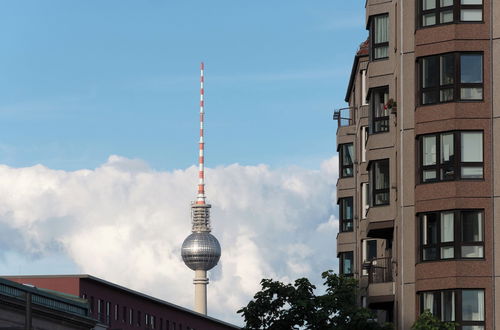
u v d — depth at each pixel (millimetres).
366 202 100250
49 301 113375
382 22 84312
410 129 74938
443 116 72688
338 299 76000
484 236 71438
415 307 73625
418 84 74062
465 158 72125
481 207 71625
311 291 77000
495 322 70688
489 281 71125
